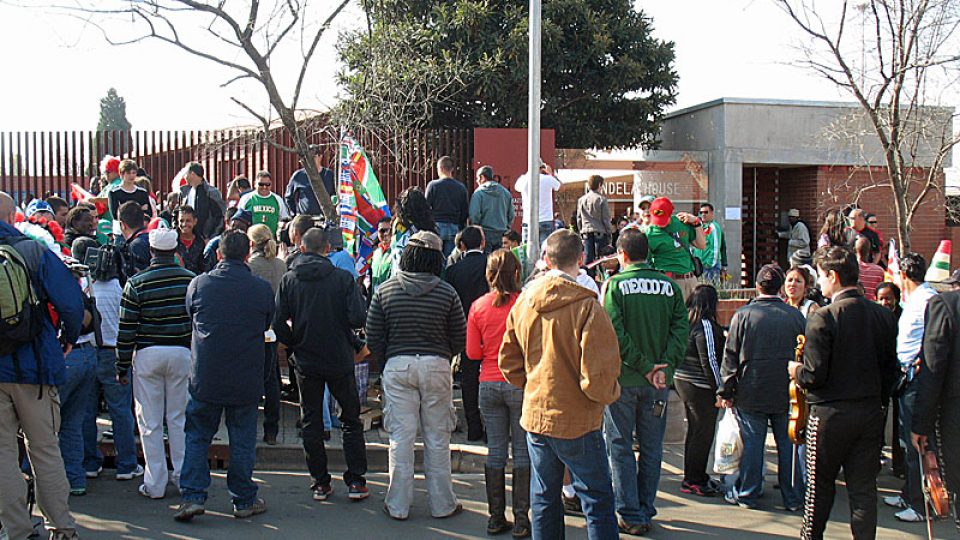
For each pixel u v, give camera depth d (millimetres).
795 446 6312
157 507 6113
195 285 5883
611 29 16562
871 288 8562
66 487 5172
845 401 4926
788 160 17281
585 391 4316
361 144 12703
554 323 4449
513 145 13672
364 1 12695
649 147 17734
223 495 6484
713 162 17281
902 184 8891
